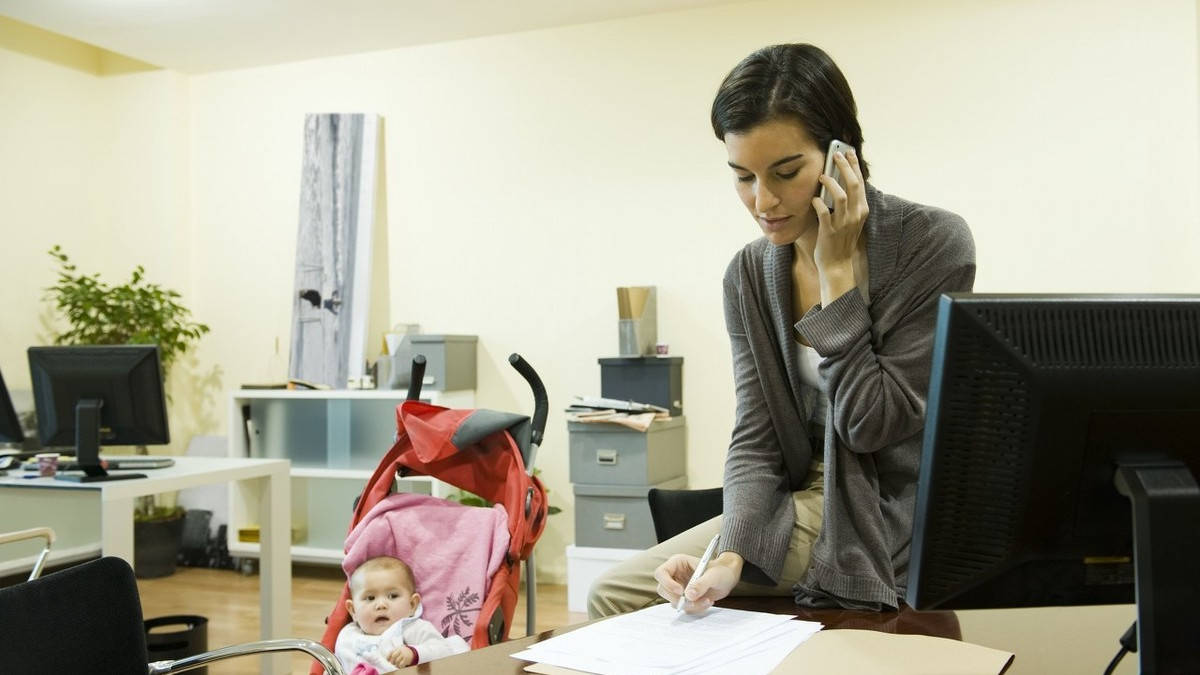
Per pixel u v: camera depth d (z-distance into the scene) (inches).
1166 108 148.1
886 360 51.1
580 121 182.4
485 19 178.9
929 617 47.7
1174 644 30.1
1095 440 31.4
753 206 51.4
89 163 211.8
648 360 167.2
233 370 207.5
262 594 129.4
